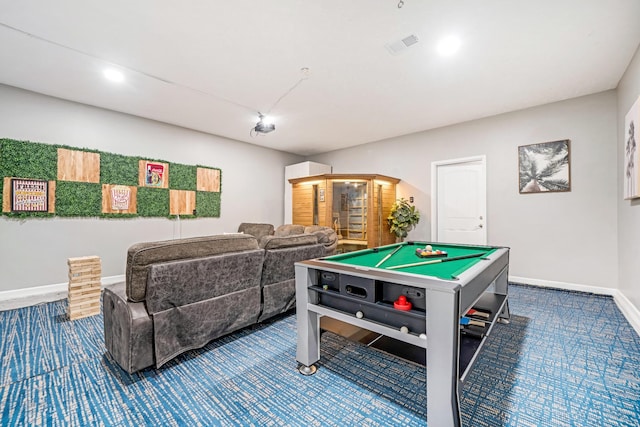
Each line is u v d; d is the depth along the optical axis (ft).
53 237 11.78
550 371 5.75
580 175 11.74
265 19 7.11
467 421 4.40
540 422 4.37
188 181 16.24
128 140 13.94
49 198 11.64
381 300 4.90
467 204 15.19
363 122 15.16
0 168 10.61
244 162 19.33
